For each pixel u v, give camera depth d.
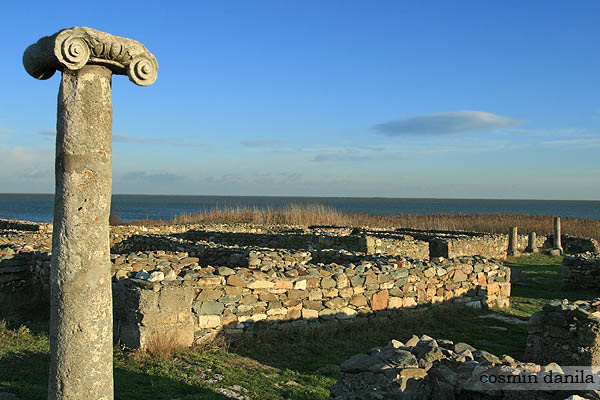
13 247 11.71
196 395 5.36
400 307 9.56
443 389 4.89
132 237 18.27
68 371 3.46
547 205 198.38
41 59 3.55
